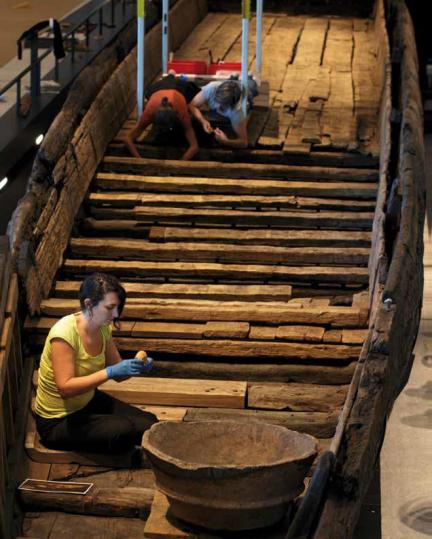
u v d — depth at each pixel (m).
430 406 8.02
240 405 6.28
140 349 6.62
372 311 6.45
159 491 5.56
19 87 9.69
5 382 5.83
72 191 7.75
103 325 5.75
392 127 8.59
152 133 9.02
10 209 9.70
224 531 5.21
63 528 5.54
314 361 6.59
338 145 8.62
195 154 8.62
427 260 10.54
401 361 6.03
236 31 13.38
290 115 9.52
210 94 8.61
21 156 9.38
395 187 7.15
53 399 5.82
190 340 6.64
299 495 5.40
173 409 6.27
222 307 6.85
